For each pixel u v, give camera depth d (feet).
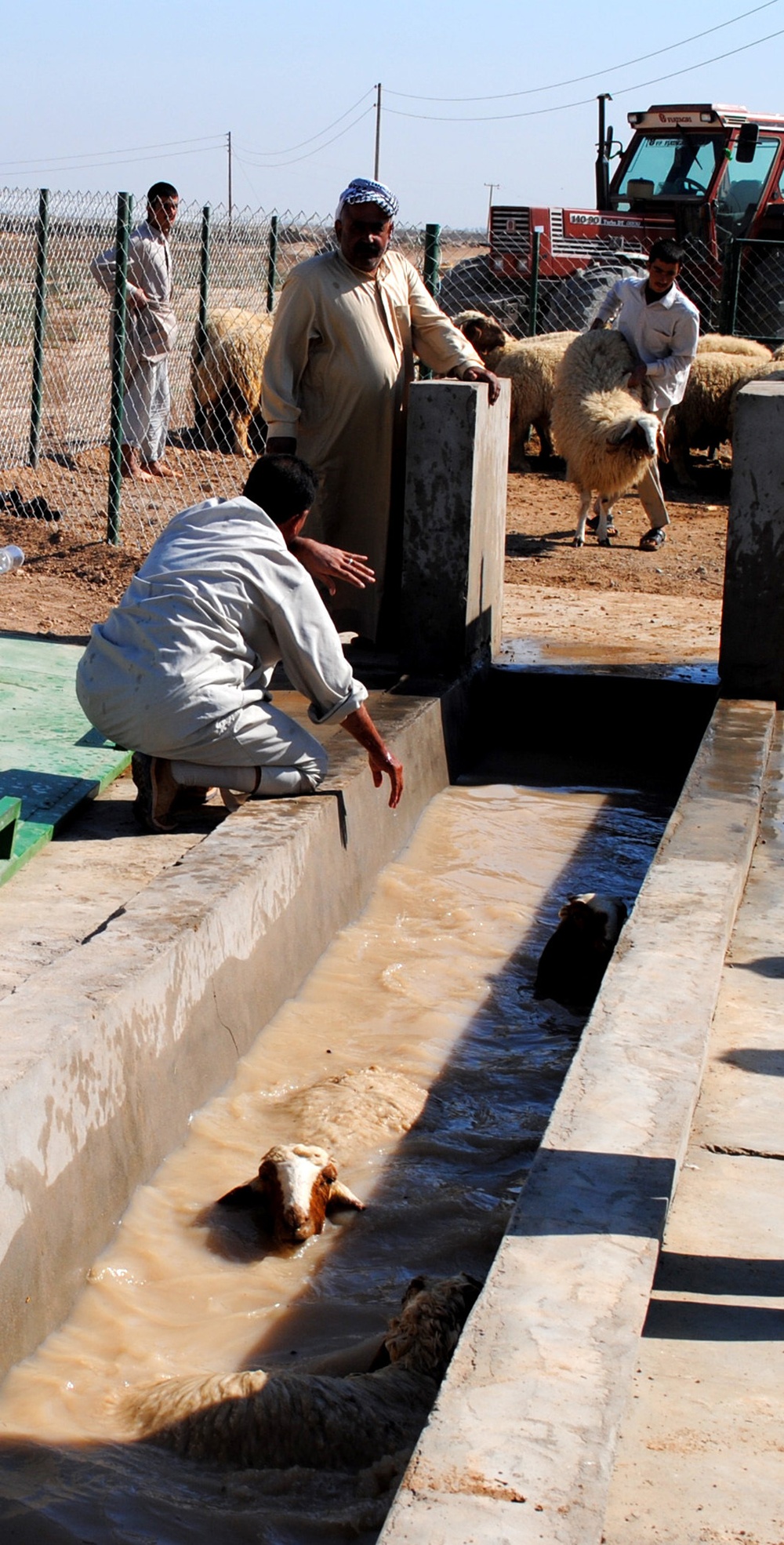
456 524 23.30
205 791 17.87
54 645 25.26
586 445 35.91
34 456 42.68
